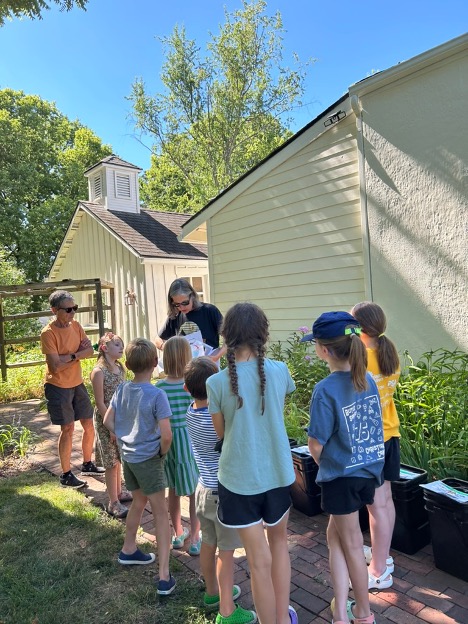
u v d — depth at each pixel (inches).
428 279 197.2
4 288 320.2
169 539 97.4
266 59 794.2
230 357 75.4
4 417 255.1
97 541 116.1
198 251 501.4
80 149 1027.3
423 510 103.7
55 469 171.6
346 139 231.0
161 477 98.5
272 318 276.4
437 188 192.5
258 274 284.2
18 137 864.9
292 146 255.4
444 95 188.4
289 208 262.2
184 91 806.5
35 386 315.6
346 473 75.7
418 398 145.7
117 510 129.4
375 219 215.5
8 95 960.3
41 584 98.7
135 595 93.1
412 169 200.4
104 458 130.0
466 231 183.9
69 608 90.0
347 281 234.1
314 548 108.0
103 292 507.8
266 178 274.4
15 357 420.5
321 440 75.8
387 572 91.3
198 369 90.8
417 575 94.5
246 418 73.8
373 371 91.7
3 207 846.5
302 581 95.0
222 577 81.1
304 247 255.0
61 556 109.7
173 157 887.1
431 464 122.3
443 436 128.6
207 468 87.8
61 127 1059.9
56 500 140.7
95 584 97.9
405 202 203.8
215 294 314.7
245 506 72.9
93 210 513.3
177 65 796.6
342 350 77.6
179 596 92.7
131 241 458.0
